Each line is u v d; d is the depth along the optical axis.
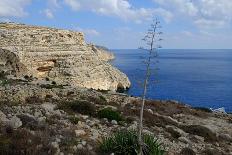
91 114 30.66
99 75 107.88
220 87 140.62
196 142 30.94
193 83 153.25
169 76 183.25
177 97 113.31
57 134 20.72
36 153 16.62
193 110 53.31
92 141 21.70
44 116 25.64
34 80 63.81
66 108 30.88
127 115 34.59
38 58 95.75
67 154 17.91
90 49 118.12
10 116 22.95
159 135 29.05
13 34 97.88
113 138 20.75
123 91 113.81
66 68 99.44
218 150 29.55
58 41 105.75
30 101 32.91
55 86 47.09
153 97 110.50
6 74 69.62
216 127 43.50
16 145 16.88
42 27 111.25
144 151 18.42
